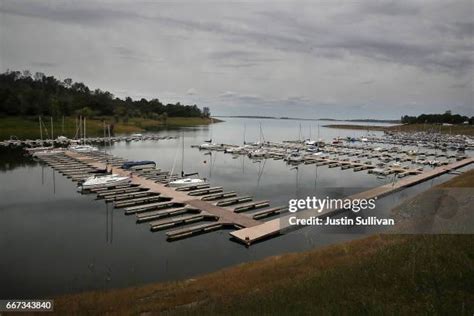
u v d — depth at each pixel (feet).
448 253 41.57
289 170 218.59
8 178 173.99
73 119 430.20
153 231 100.94
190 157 269.03
